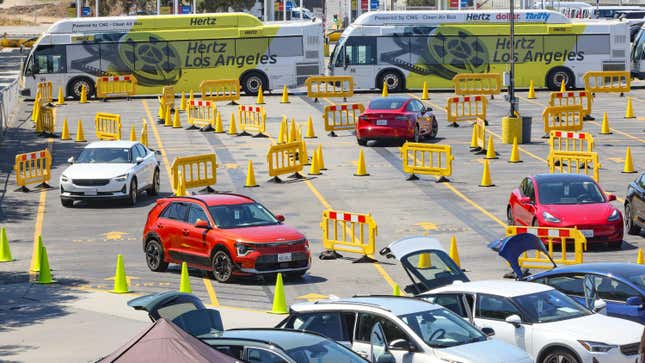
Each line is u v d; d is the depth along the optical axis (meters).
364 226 34.16
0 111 53.72
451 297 18.98
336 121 58.03
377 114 49.00
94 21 68.62
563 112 52.50
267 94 71.06
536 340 17.95
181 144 51.06
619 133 52.69
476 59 70.44
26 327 22.84
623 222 30.48
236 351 13.90
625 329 17.92
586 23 70.62
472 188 40.16
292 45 69.81
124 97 69.62
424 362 15.90
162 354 13.02
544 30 70.44
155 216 29.00
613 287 20.31
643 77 73.50
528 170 43.56
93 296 25.97
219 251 27.31
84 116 60.50
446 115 59.78
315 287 26.75
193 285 27.20
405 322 16.34
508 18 70.31
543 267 27.53
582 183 31.56
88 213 37.06
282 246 27.03
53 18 183.38
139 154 39.72
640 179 32.25
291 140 49.00
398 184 41.19
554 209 30.56
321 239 32.59
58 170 44.72
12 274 28.66
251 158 47.25
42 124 54.19
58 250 31.56
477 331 16.67
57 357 20.19
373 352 16.19
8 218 36.25
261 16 133.38
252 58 69.69
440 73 70.38
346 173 43.59
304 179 42.50
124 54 68.75
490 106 63.94
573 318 18.33
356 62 70.31
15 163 43.56
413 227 33.84
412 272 21.56
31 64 67.75
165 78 69.12
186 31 69.25
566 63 70.62
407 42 70.31
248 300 25.52
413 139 49.25
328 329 16.78
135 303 16.83
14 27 165.00
